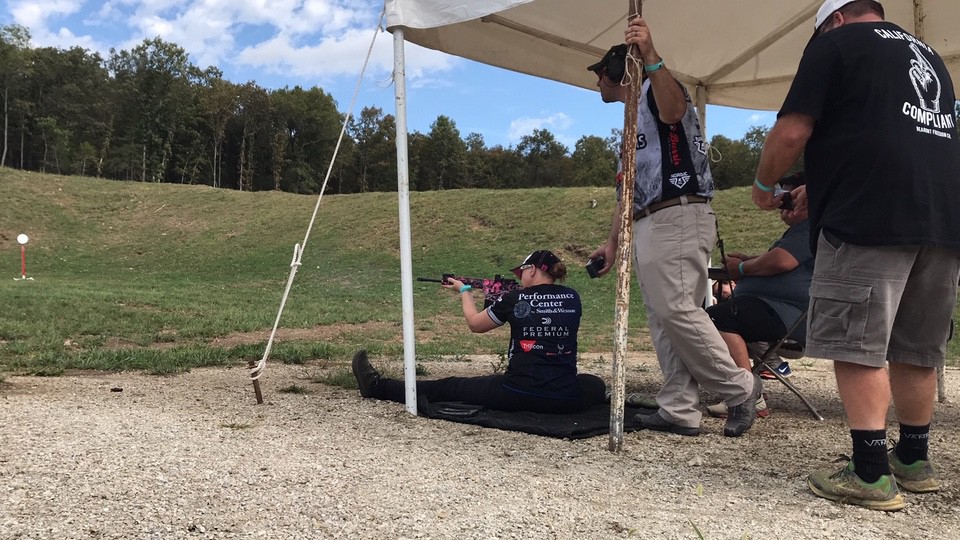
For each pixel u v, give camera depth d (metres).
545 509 2.37
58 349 7.42
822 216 2.52
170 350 7.35
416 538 2.11
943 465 3.08
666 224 3.38
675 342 3.47
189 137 85.50
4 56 77.50
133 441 3.05
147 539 2.03
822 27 2.72
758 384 3.62
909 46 2.49
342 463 2.85
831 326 2.46
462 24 4.62
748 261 4.12
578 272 19.89
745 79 5.98
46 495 2.33
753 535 2.18
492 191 28.12
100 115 83.12
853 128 2.41
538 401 3.78
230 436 3.25
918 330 2.56
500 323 3.89
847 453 3.22
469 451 3.11
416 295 17.23
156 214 30.77
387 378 4.34
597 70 3.60
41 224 28.86
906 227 2.33
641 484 2.69
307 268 22.22
